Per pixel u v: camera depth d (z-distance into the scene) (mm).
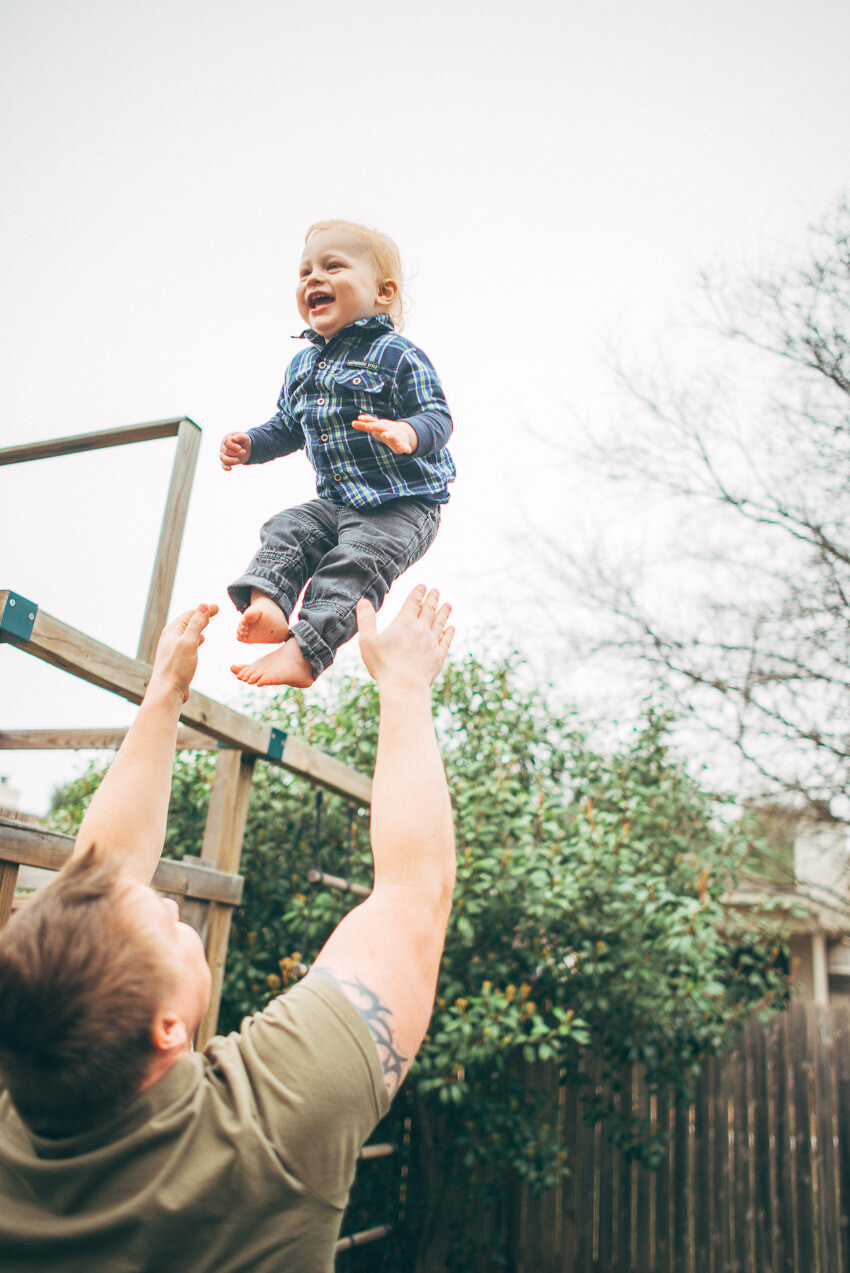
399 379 1765
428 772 1025
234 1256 779
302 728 6031
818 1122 5543
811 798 6613
